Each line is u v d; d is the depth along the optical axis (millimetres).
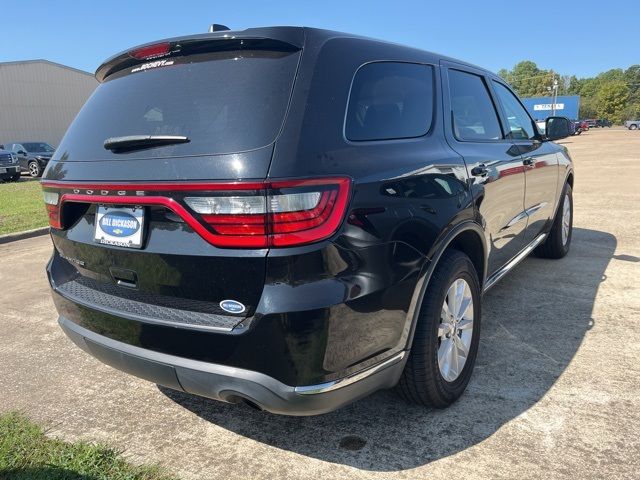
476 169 2904
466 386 2836
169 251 2027
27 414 2854
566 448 2344
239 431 2631
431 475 2223
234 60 2145
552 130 4324
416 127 2639
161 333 2068
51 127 35125
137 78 2430
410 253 2248
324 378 1930
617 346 3320
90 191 2258
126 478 2277
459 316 2756
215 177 1876
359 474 2258
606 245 5883
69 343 3822
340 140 2062
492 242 3215
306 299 1845
